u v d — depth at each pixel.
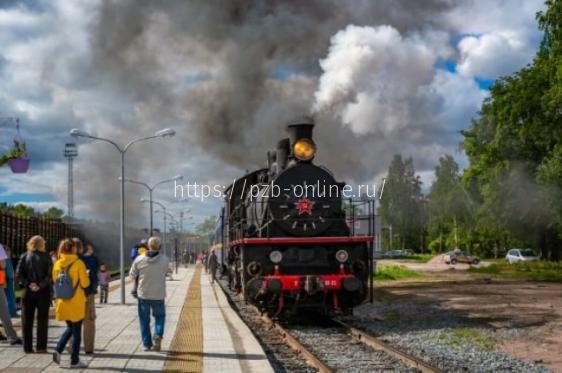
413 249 116.00
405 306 20.86
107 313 17.59
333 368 10.66
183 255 78.44
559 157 35.69
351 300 16.72
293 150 17.59
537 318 17.30
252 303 16.42
